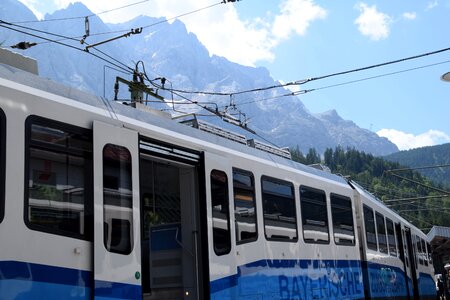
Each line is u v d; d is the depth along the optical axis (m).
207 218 7.88
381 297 14.16
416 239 20.66
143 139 7.12
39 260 5.35
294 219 10.32
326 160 151.12
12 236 5.14
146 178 8.36
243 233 8.70
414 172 106.38
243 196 8.92
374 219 14.81
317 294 10.62
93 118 6.44
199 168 8.12
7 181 5.21
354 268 12.59
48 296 5.37
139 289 6.39
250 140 10.36
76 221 5.85
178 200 8.29
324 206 11.70
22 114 5.55
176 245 8.07
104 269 5.99
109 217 6.22
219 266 7.91
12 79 5.64
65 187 5.83
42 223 5.47
